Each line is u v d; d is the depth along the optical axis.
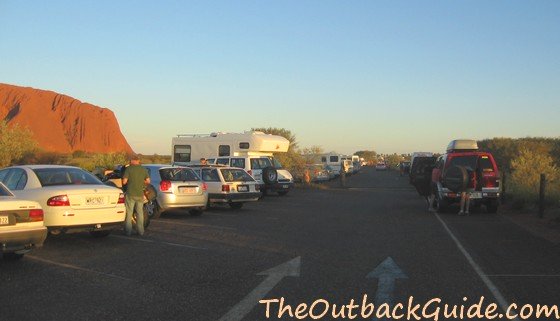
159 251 11.02
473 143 21.48
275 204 23.34
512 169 38.34
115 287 7.93
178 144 30.09
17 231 8.92
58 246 11.59
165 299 7.28
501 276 8.72
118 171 17.03
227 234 13.59
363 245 11.85
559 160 47.56
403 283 8.25
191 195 17.30
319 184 40.12
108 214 11.65
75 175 12.29
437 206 19.78
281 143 29.91
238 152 28.61
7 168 12.54
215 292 7.66
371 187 37.97
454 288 7.93
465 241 12.46
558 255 10.62
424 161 28.00
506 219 17.27
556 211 18.39
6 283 8.14
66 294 7.50
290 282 8.28
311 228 14.88
